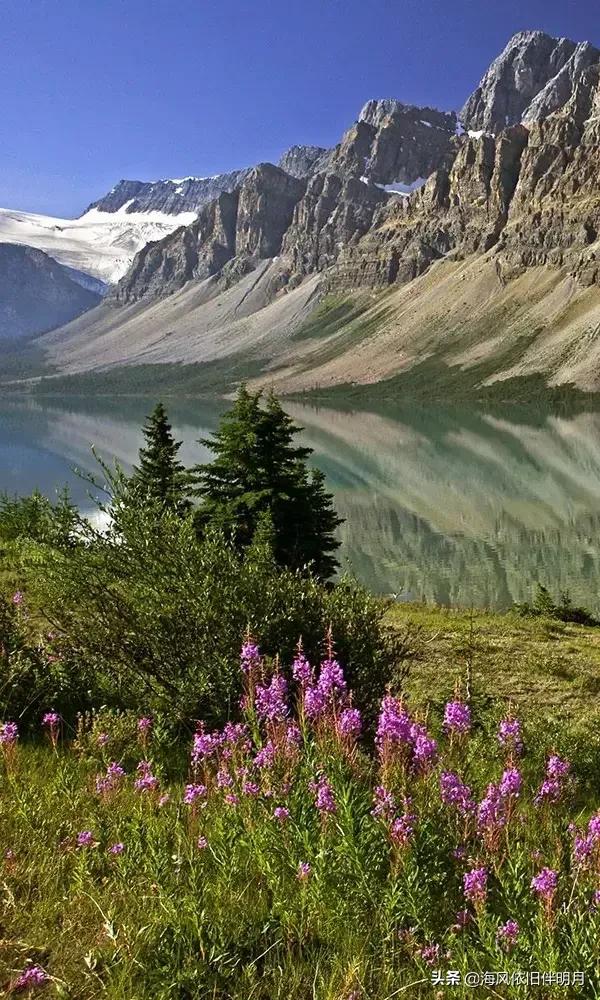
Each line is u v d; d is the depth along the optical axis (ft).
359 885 11.53
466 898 11.07
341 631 25.39
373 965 10.78
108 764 18.29
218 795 15.16
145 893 11.87
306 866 11.78
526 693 43.88
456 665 47.78
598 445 531.91
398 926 11.28
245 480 92.84
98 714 22.61
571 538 252.01
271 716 15.93
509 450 519.60
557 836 13.34
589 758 27.17
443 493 346.54
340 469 432.25
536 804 15.56
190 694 23.43
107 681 25.55
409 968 10.68
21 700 23.54
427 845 11.75
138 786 16.25
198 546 26.30
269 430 94.63
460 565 221.87
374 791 13.74
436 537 260.42
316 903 11.55
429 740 14.15
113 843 13.91
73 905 11.80
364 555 236.63
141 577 25.12
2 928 11.15
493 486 360.69
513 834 13.51
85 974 10.23
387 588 197.77
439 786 13.66
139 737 20.66
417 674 44.29
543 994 9.47
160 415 105.81
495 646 56.03
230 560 26.04
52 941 10.88
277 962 10.61
